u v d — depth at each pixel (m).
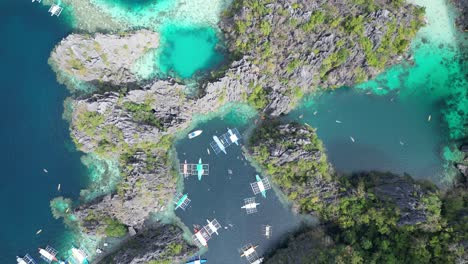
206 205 80.50
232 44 80.75
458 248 67.38
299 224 79.94
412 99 82.50
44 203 81.38
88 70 79.81
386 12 77.25
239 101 81.94
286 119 81.94
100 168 81.12
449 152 81.38
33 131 82.25
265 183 80.44
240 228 80.06
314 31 78.38
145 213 79.75
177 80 80.81
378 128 82.19
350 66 79.75
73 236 80.62
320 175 78.19
